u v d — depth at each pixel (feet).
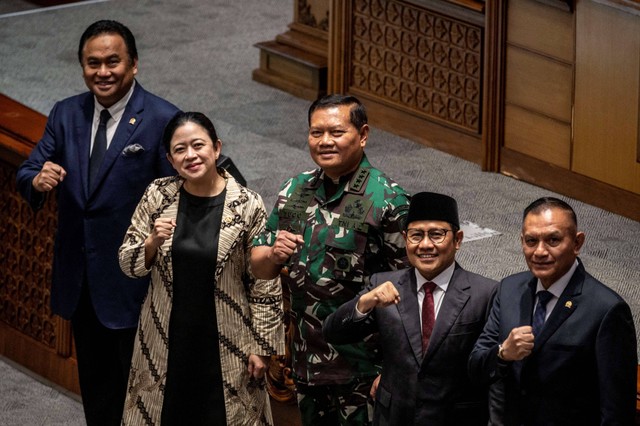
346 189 31.89
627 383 27.50
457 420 29.94
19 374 48.06
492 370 27.96
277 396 39.88
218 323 33.78
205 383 33.99
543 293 28.32
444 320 29.81
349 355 32.19
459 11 51.80
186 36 69.46
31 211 46.91
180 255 33.37
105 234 37.11
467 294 29.91
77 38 68.49
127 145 36.68
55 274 38.24
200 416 34.12
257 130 56.08
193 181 33.30
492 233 44.98
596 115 47.55
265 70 62.59
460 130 52.95
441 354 29.68
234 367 34.01
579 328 27.68
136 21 71.77
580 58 47.75
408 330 29.96
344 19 56.90
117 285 37.37
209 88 61.52
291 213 32.45
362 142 31.99
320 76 59.82
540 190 49.55
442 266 29.89
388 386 30.25
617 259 42.80
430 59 53.72
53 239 46.26
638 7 45.14
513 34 49.88
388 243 31.50
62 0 75.51
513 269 42.01
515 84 50.26
